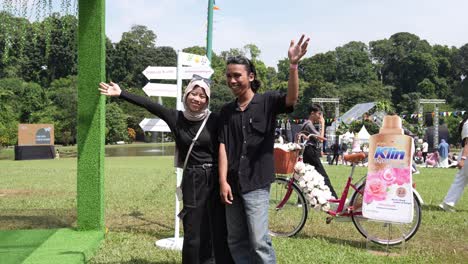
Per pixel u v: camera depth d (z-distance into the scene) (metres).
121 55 59.91
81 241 4.40
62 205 6.85
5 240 4.43
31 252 4.02
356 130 32.09
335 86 66.44
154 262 4.07
